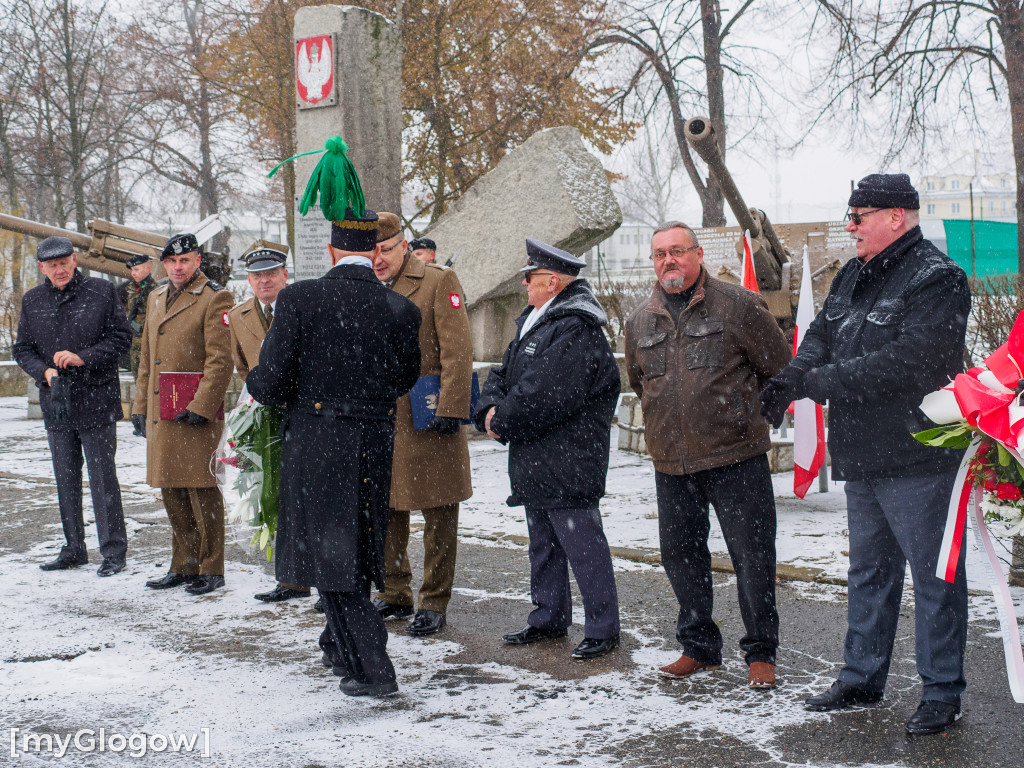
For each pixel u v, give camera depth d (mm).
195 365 5496
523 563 5965
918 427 3365
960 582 3393
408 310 4086
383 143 9727
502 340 12375
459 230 12203
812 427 6496
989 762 3100
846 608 4840
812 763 3123
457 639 4574
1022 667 3143
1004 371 3109
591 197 11664
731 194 7770
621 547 6176
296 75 9570
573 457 4262
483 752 3258
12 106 24891
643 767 3121
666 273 3924
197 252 5641
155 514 7621
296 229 9055
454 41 19812
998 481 3160
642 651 4336
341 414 3842
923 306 3338
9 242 24812
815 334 3740
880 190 3445
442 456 4766
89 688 3943
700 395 3879
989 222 19781
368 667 3807
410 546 6449
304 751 3291
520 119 20297
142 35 24703
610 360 4320
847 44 20531
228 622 4891
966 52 20641
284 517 3910
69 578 5785
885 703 3633
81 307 5938
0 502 8133
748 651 3904
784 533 6426
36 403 14547
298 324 3838
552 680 3988
